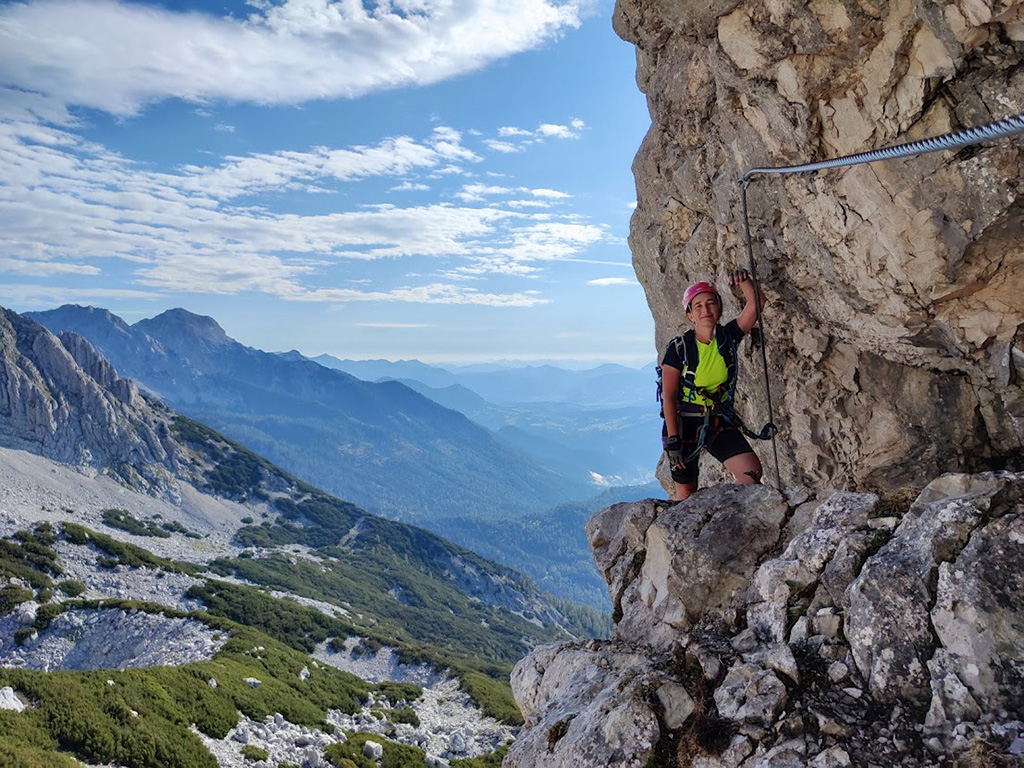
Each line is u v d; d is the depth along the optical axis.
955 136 3.97
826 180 6.95
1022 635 3.60
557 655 6.66
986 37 5.24
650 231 12.05
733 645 4.85
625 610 6.51
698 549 5.76
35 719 36.81
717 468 12.38
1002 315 6.47
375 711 66.75
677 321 12.32
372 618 158.88
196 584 122.06
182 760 39.28
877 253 6.81
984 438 7.79
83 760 35.75
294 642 109.06
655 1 8.09
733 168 8.46
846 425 9.16
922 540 4.23
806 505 5.76
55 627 86.56
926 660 3.85
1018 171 5.38
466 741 63.84
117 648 82.50
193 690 49.16
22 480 180.25
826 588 4.61
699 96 9.09
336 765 46.50
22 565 109.12
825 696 4.04
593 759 4.48
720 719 4.23
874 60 5.98
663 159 10.85
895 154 4.71
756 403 10.54
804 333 9.09
